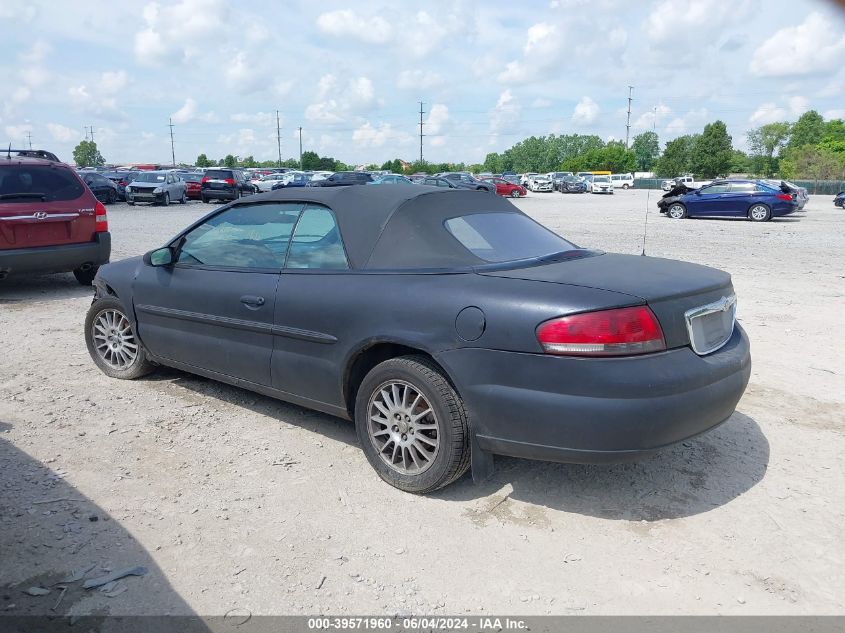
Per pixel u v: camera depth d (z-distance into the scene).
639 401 3.17
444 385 3.55
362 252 4.01
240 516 3.50
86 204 9.50
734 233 19.62
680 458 4.21
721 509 3.61
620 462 3.26
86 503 3.60
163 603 2.82
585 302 3.24
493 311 3.39
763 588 2.96
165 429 4.59
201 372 4.97
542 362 3.26
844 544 3.29
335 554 3.18
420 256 3.85
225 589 2.92
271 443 4.39
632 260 4.12
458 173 43.28
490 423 3.42
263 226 4.57
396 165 118.56
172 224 21.47
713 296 3.70
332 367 4.01
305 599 2.87
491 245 3.98
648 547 3.26
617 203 40.19
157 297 5.10
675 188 27.16
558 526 3.44
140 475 3.92
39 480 3.84
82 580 2.96
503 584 2.98
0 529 3.32
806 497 3.74
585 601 2.87
